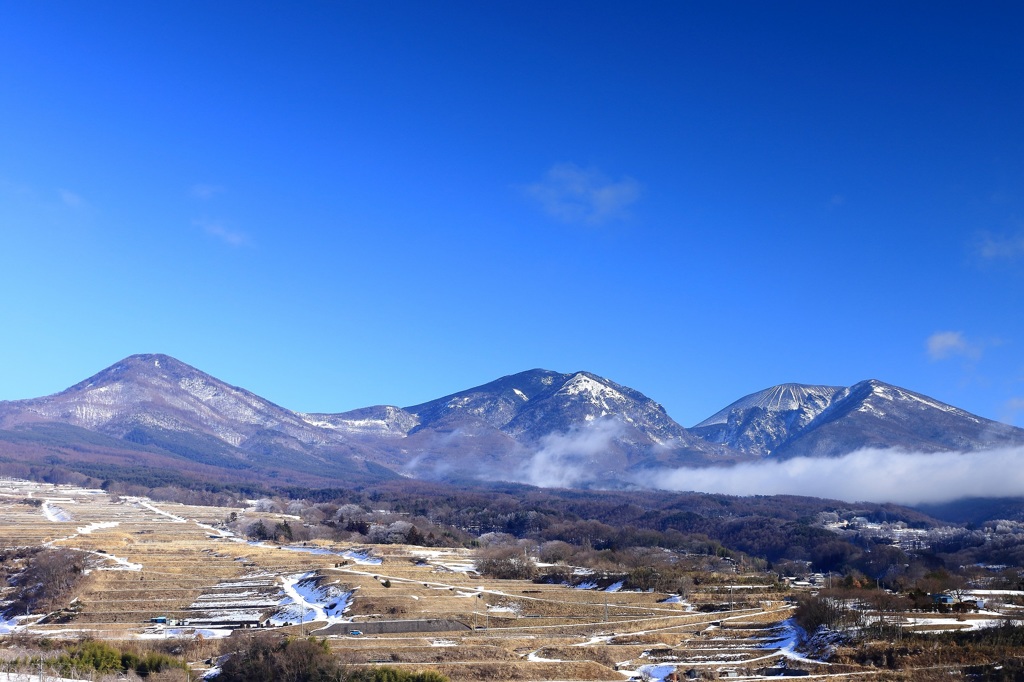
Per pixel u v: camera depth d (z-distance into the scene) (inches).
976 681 7509.8
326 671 7696.9
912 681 7578.7
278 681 7682.1
